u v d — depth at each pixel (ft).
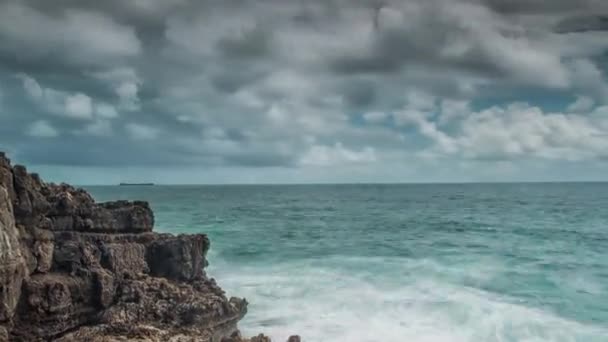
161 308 60.80
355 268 118.32
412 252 143.74
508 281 105.60
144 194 610.65
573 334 75.31
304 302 88.74
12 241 54.44
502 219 247.09
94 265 62.85
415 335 74.28
